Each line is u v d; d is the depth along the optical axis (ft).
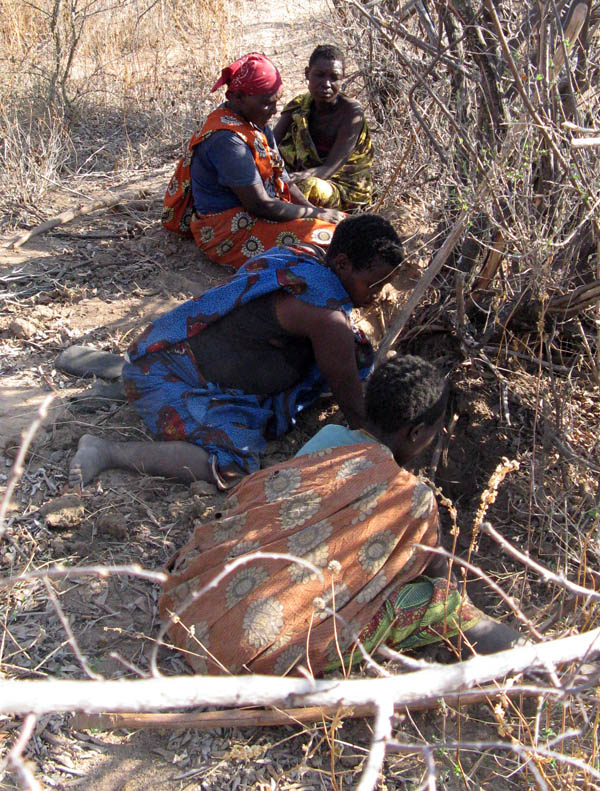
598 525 8.26
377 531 6.75
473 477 9.93
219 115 12.04
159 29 23.61
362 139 14.11
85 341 11.13
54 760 6.34
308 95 14.26
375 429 7.33
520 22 9.12
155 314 11.75
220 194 12.45
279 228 12.34
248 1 27.14
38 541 8.16
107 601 7.60
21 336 11.21
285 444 9.71
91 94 19.27
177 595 7.13
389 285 11.68
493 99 9.13
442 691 4.47
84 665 4.33
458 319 10.17
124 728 6.56
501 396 10.19
